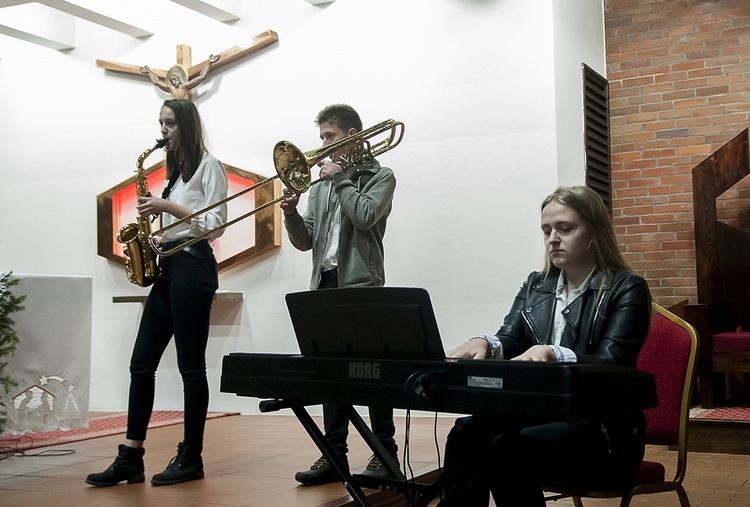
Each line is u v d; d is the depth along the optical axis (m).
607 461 1.94
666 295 5.99
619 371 1.55
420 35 5.42
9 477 3.29
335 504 2.71
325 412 3.08
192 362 3.16
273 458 3.70
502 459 1.88
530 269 5.05
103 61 6.34
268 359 1.95
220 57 5.96
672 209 5.98
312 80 5.73
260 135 5.88
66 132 6.57
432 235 5.32
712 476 3.95
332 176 3.00
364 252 3.09
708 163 5.34
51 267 6.57
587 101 5.62
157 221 6.10
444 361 1.61
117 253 6.21
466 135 5.27
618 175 6.14
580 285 2.08
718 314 5.31
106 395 6.23
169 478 3.09
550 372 1.46
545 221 2.08
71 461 3.69
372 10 5.57
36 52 6.71
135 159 6.30
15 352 4.27
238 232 5.86
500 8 5.21
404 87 5.45
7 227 6.76
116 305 6.26
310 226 3.30
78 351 4.59
